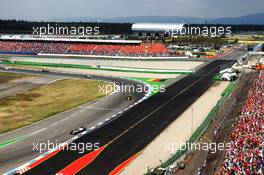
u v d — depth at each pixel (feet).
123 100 253.24
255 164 118.73
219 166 128.47
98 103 245.45
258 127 153.17
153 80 336.70
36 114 219.41
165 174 126.62
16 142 169.17
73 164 143.33
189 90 283.18
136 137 174.09
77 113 220.02
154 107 231.09
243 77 333.42
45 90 294.66
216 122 189.16
